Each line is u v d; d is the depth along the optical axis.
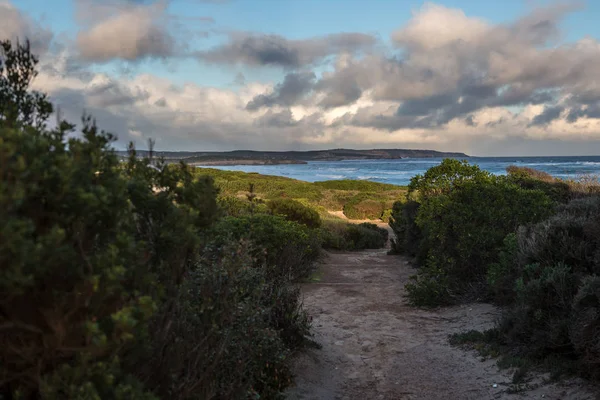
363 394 4.88
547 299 5.27
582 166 114.88
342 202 44.78
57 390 1.65
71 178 1.70
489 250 8.80
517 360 5.09
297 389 4.70
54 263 1.61
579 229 5.83
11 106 2.05
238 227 7.75
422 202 11.69
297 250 10.91
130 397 1.74
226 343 3.10
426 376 5.28
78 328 1.76
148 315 1.75
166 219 2.34
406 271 12.81
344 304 8.88
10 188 1.38
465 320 7.31
